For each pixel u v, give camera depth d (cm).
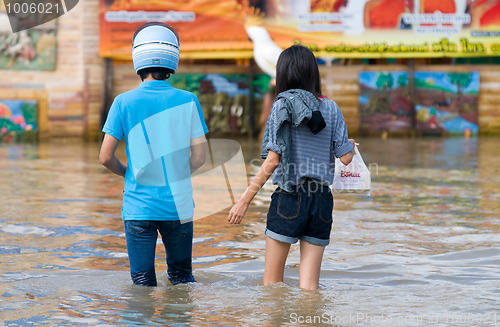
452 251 688
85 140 2436
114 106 531
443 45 2419
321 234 522
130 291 526
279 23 2380
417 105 2577
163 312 470
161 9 2388
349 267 621
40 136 2417
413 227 820
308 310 472
